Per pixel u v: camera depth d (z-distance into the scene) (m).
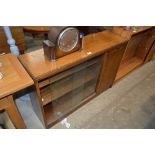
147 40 2.31
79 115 1.76
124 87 2.17
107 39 1.47
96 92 1.91
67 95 1.74
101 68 1.57
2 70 0.98
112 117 1.77
